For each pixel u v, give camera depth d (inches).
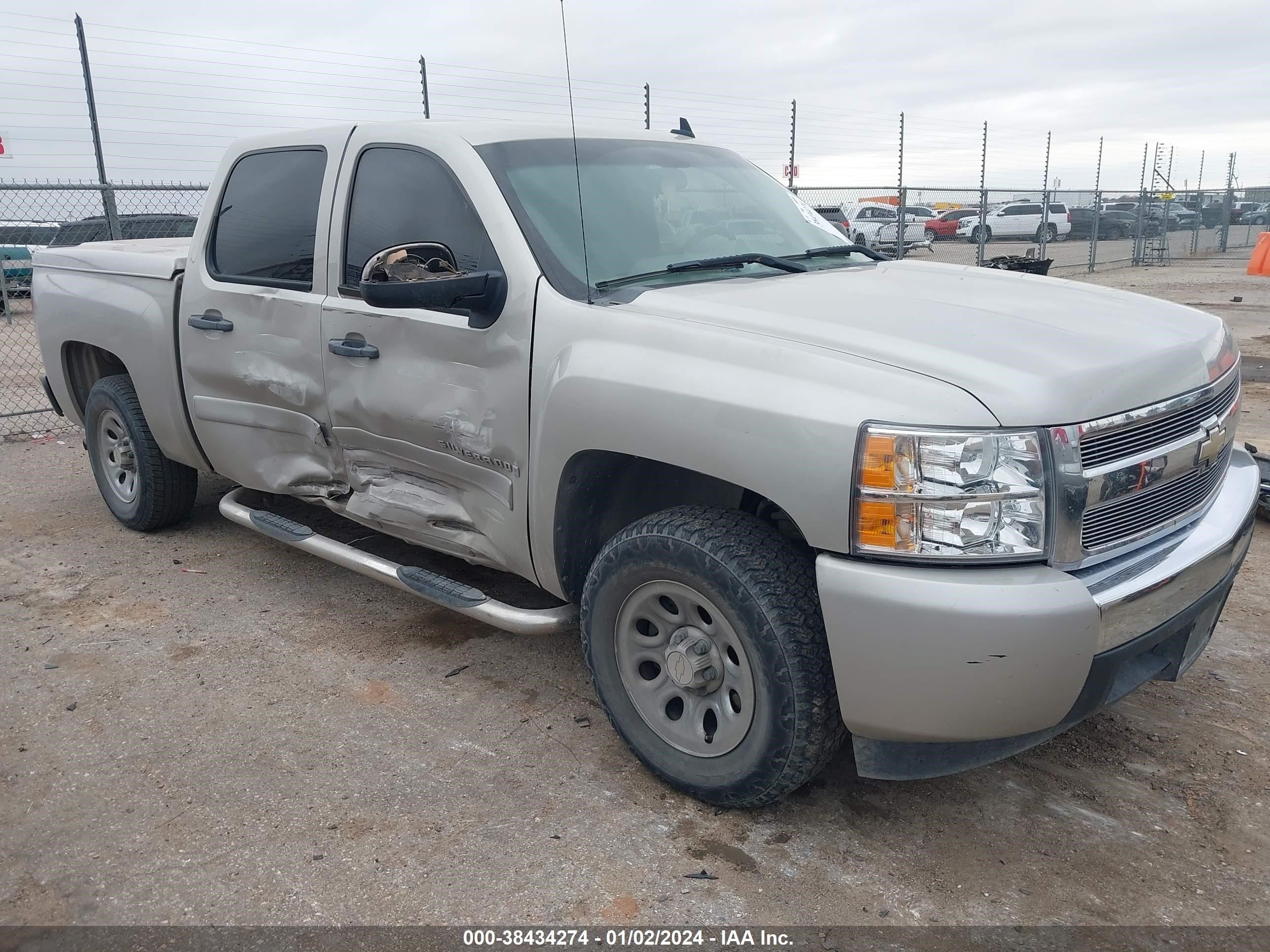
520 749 125.2
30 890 100.8
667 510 109.4
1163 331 112.0
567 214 128.2
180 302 173.3
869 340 99.2
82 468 265.3
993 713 90.7
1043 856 103.7
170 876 102.3
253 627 161.9
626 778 118.4
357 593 175.2
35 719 134.0
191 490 201.0
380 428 138.1
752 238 143.6
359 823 110.3
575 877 101.0
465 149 131.7
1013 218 1135.6
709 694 109.3
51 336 204.7
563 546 120.8
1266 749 123.0
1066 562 92.4
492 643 155.4
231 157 168.2
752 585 98.7
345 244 142.8
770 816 110.7
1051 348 99.9
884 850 104.9
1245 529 114.3
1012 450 89.2
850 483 91.2
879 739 97.3
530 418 118.7
